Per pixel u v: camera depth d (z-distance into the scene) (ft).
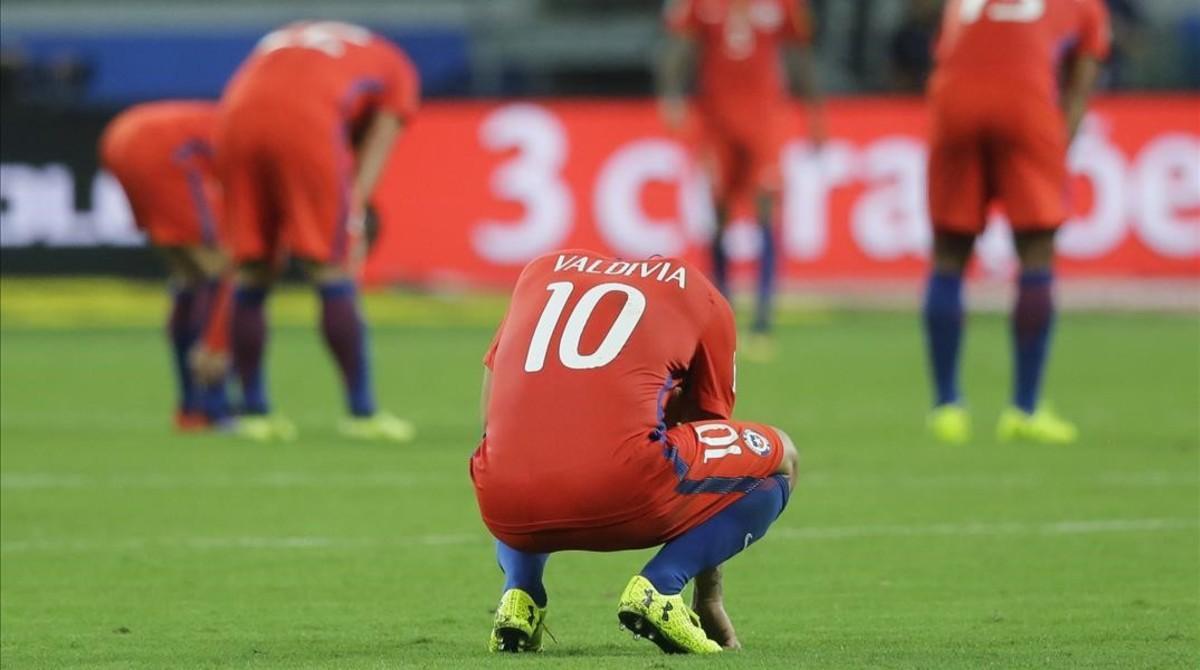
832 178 218.38
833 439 123.44
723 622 59.82
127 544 85.56
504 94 278.87
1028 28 118.01
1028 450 117.70
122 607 70.64
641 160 218.38
